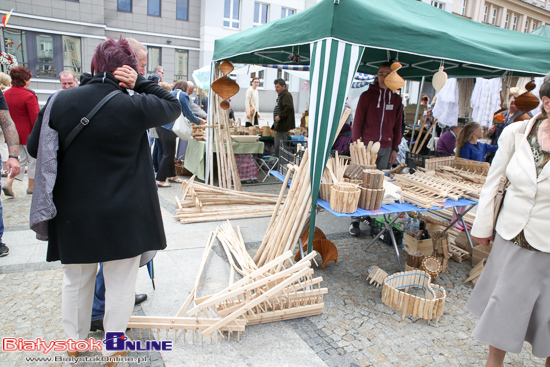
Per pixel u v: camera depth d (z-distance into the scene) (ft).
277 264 8.83
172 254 12.12
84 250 5.95
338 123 9.87
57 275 10.31
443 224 13.93
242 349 7.75
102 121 5.78
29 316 8.43
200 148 20.99
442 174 13.07
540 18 82.07
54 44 50.55
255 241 13.61
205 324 7.94
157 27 59.77
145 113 6.08
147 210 6.49
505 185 6.48
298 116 70.85
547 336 6.06
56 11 49.21
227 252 11.67
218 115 19.22
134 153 6.30
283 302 8.98
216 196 17.06
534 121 6.15
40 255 11.43
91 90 5.88
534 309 6.08
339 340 8.28
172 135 19.98
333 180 10.69
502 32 15.34
